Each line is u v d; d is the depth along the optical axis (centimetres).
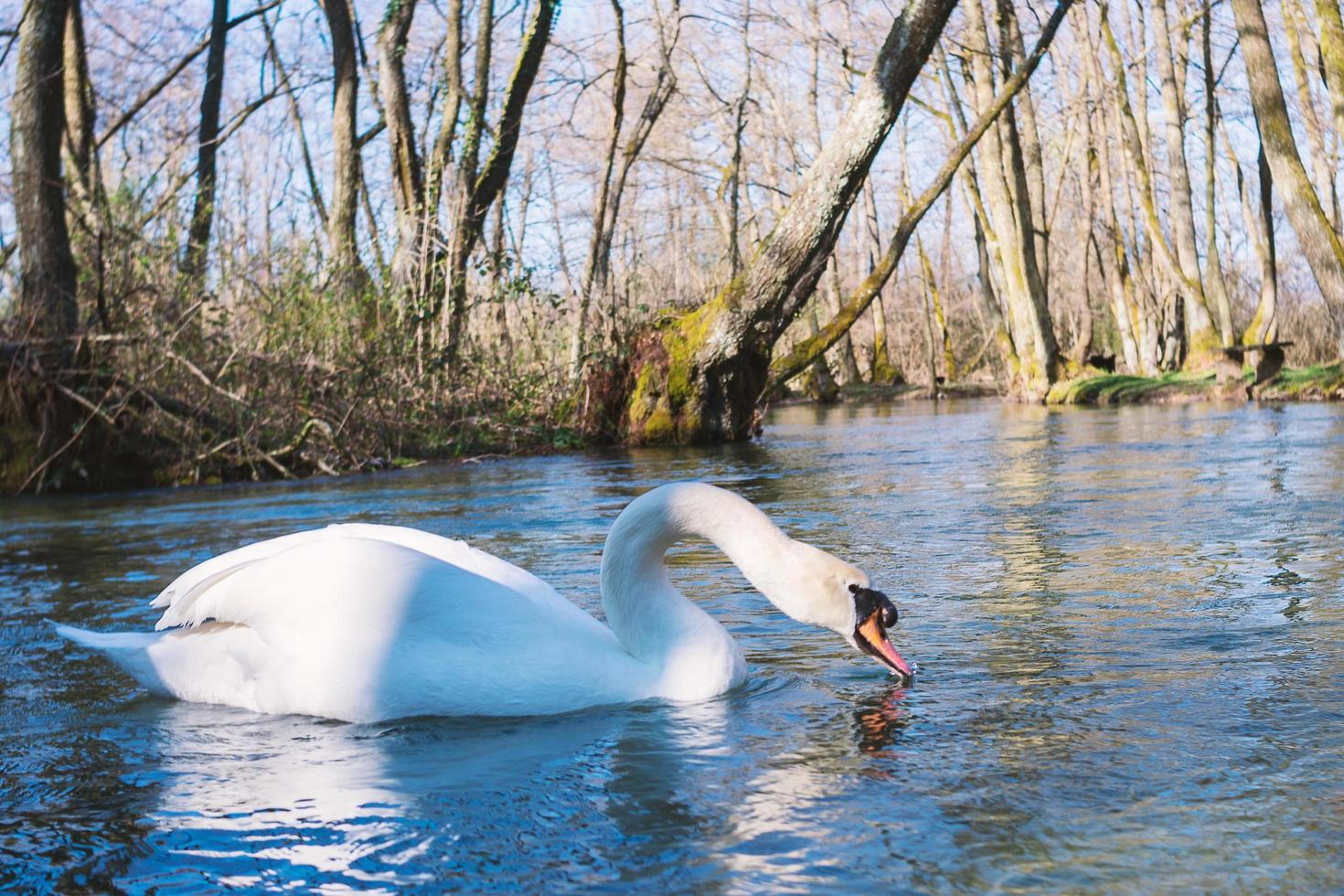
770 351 1916
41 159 1443
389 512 1026
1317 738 351
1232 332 3959
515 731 391
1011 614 540
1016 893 255
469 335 1895
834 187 1778
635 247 2797
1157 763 334
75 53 1925
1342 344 2297
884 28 3559
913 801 312
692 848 287
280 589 429
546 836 298
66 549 878
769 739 373
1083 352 3669
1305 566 622
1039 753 347
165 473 1458
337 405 1597
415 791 334
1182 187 3416
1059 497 967
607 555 440
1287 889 252
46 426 1387
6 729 412
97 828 313
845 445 1709
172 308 1498
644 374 1877
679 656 428
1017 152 3197
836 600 428
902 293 6669
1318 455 1218
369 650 413
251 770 358
